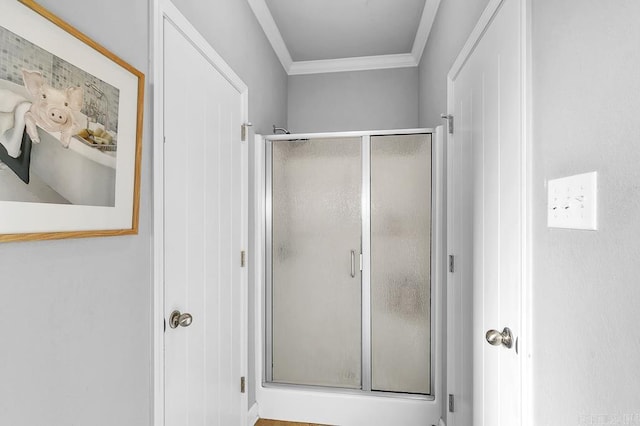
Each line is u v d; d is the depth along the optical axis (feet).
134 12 3.31
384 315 6.86
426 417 6.53
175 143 4.02
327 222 7.07
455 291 5.41
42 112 2.30
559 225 2.47
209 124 4.94
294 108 10.58
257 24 7.30
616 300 1.91
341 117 10.39
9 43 2.07
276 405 7.00
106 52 2.86
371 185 6.92
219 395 5.28
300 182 7.17
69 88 2.51
